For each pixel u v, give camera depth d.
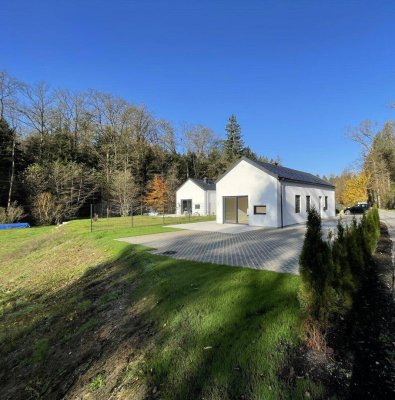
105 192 36.56
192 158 51.16
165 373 2.97
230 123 57.59
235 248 8.92
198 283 5.23
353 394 2.28
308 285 3.27
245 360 2.85
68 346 4.49
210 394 2.53
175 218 27.72
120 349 3.75
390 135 38.41
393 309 3.88
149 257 7.91
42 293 7.85
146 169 43.62
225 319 3.73
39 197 28.22
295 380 2.48
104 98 41.28
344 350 2.88
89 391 3.17
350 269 4.18
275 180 16.39
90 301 6.03
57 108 37.16
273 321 3.46
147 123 46.03
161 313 4.32
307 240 3.40
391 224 16.20
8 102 30.92
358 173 41.22
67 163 33.66
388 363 2.65
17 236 19.53
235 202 18.83
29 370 4.26
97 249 10.85
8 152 29.25
